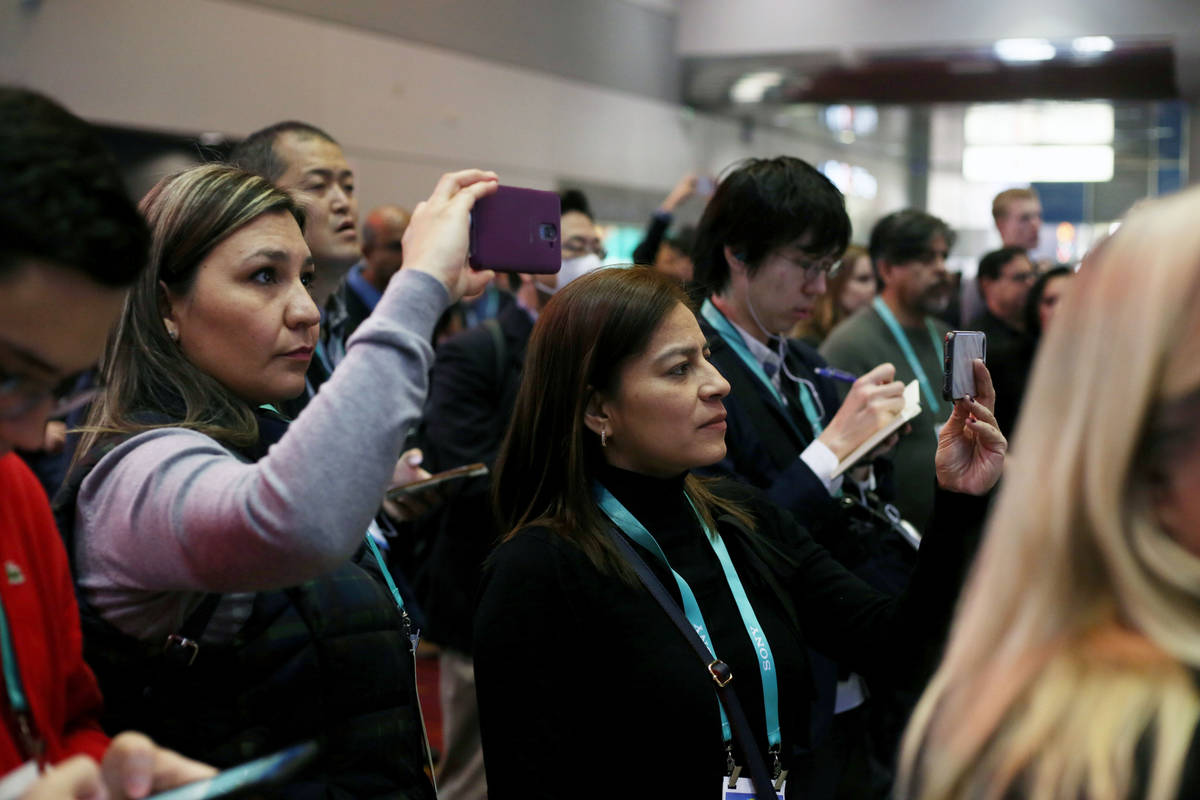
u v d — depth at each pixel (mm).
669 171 11031
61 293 982
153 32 5688
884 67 10750
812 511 2283
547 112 9211
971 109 12023
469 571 3258
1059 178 13156
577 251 4137
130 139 5672
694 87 11266
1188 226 832
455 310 5777
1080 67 10477
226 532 1239
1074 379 858
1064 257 12914
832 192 2486
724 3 10789
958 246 13766
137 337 1500
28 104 1006
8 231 942
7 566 1212
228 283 1518
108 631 1392
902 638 1790
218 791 1007
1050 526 851
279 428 1622
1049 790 788
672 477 1844
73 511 1432
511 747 1654
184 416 1489
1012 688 842
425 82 7832
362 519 1249
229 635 1397
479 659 1699
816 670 2266
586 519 1743
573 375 1772
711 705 1663
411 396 1303
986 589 893
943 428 1761
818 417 2674
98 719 1401
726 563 1846
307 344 1579
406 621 1681
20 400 1015
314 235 2656
